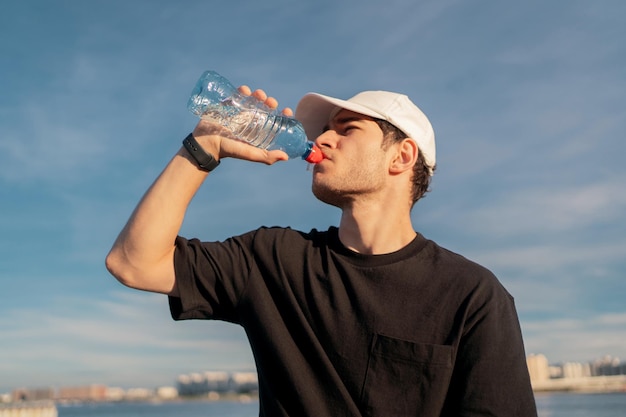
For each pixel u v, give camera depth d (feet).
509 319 6.62
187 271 7.02
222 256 7.19
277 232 7.43
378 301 6.66
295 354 6.72
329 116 8.02
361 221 7.21
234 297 7.11
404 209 7.39
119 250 6.87
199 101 7.16
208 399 563.48
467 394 6.25
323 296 6.82
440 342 6.43
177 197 6.88
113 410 471.21
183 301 6.95
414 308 6.61
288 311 6.91
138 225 6.77
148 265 6.79
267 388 6.82
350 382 6.48
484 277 6.79
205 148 7.04
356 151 7.29
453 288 6.67
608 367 355.77
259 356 6.93
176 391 574.56
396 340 6.45
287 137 7.40
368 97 7.64
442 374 6.34
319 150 7.38
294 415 6.60
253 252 7.29
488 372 6.27
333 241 7.23
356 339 6.56
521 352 6.54
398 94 7.78
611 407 228.63
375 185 7.21
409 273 6.82
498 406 6.16
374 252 7.13
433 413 6.34
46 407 116.57
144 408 492.95
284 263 7.11
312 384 6.59
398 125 7.41
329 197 7.34
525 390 6.32
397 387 6.39
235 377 570.46
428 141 7.69
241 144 7.08
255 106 7.55
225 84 7.35
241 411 403.54
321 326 6.70
